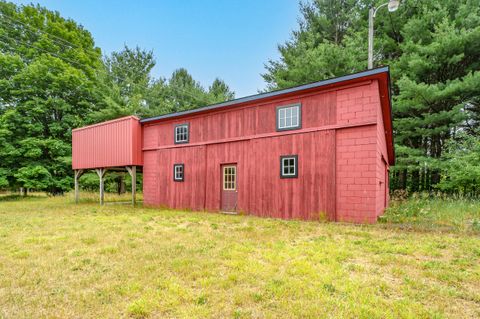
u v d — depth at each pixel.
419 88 11.63
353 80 6.90
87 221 7.45
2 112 17.77
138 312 2.38
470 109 13.43
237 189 9.10
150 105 22.27
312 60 15.03
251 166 8.77
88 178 17.78
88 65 20.45
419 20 12.88
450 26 12.12
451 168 11.10
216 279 3.09
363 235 5.36
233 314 2.34
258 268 3.42
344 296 2.67
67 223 7.10
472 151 11.07
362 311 2.36
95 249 4.43
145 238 5.23
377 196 6.95
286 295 2.69
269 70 19.06
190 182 10.46
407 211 7.54
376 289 2.84
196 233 5.68
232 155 9.30
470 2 12.16
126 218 7.98
